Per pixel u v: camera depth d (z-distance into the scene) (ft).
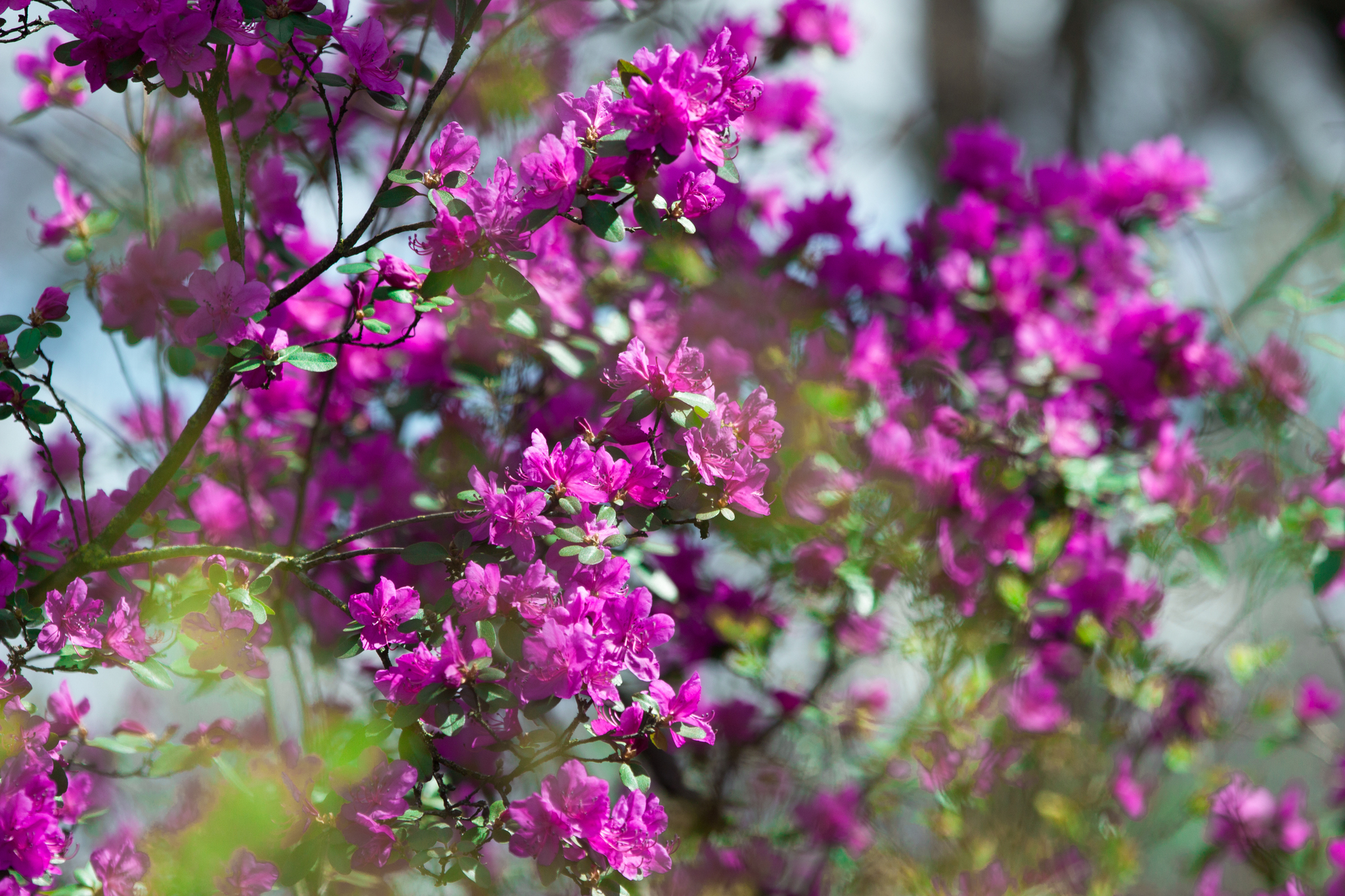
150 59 7.84
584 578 7.84
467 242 7.84
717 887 8.97
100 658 7.84
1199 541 9.05
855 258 9.35
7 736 7.83
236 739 8.26
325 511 9.05
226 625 7.87
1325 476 8.97
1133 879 9.16
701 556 9.26
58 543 8.01
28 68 8.84
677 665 9.21
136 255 8.25
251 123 8.65
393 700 7.77
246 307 7.85
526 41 8.89
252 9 7.79
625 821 7.77
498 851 8.77
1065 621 9.11
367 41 7.86
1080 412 9.06
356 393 9.23
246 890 8.00
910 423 9.07
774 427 7.93
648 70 7.82
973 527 8.87
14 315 7.89
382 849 7.84
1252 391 9.22
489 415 8.97
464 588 7.76
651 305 8.96
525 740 7.89
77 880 8.06
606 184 7.86
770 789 9.23
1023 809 9.09
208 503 8.87
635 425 7.90
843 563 8.82
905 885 8.98
